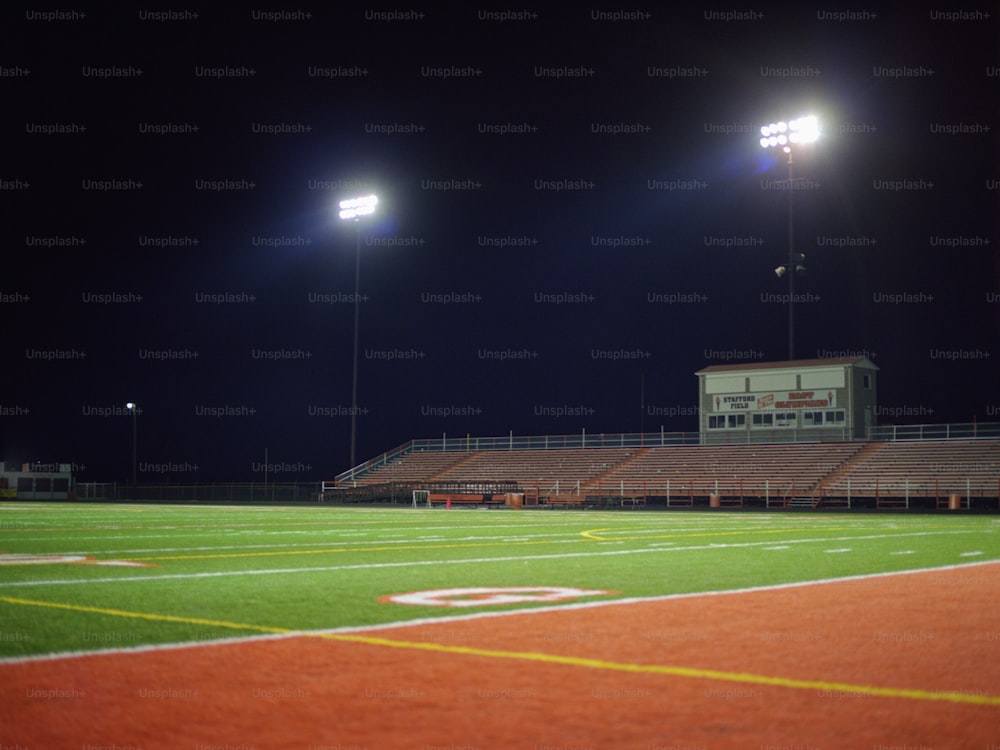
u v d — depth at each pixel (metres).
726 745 4.17
